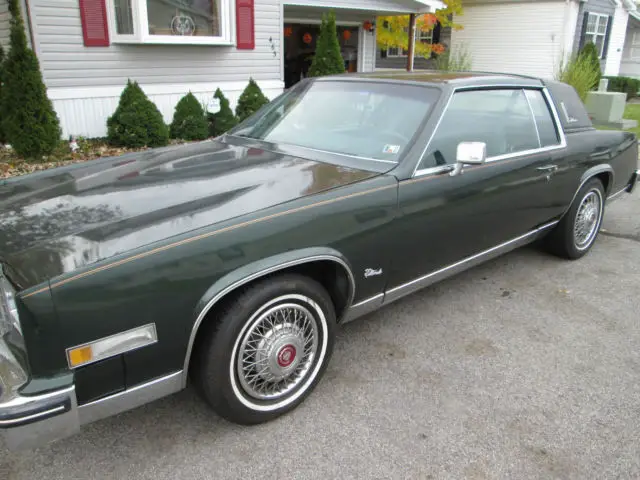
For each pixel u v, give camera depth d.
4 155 7.67
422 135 3.15
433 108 3.26
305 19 12.98
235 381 2.45
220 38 9.85
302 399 2.75
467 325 3.68
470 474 2.35
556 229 4.68
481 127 3.56
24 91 7.01
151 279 2.10
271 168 3.04
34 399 1.90
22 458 2.39
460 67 15.27
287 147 3.45
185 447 2.47
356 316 3.04
